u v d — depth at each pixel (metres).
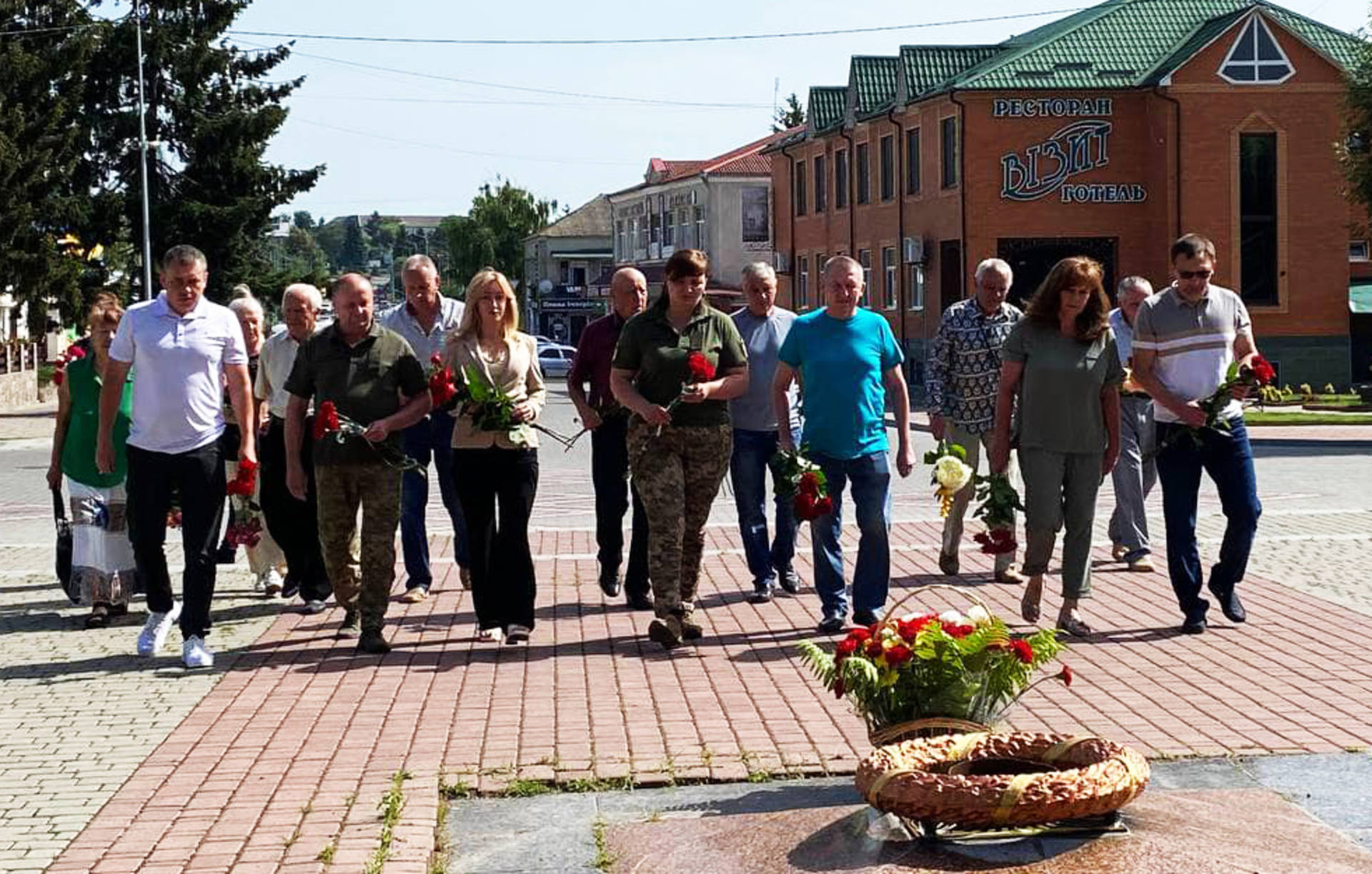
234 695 8.84
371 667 9.52
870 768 5.65
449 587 12.51
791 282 63.69
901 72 49.53
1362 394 40.81
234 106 60.31
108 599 11.10
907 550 14.18
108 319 10.98
